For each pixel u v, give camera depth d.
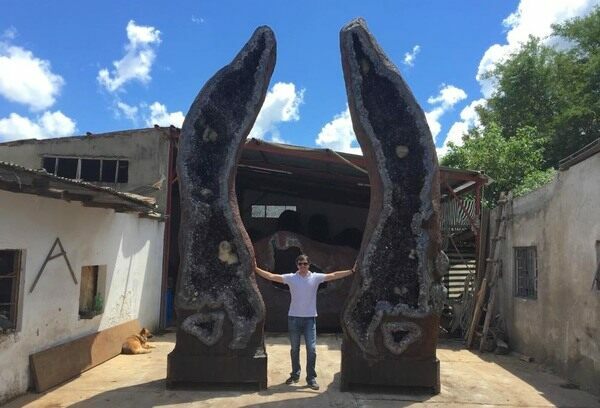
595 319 6.28
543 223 7.92
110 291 8.15
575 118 18.88
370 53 6.38
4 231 5.39
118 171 11.97
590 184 6.51
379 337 6.09
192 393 5.92
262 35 6.44
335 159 10.25
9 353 5.51
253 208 18.03
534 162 17.06
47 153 12.12
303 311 6.32
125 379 6.54
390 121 6.29
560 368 7.20
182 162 6.20
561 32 22.28
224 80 6.32
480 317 9.79
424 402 5.78
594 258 6.37
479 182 10.36
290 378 6.45
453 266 12.66
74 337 6.92
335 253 11.52
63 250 6.58
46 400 5.59
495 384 6.65
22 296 5.75
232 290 6.15
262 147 9.98
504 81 23.09
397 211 6.20
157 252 10.66
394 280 6.13
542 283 7.92
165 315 10.86
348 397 5.88
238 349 6.10
